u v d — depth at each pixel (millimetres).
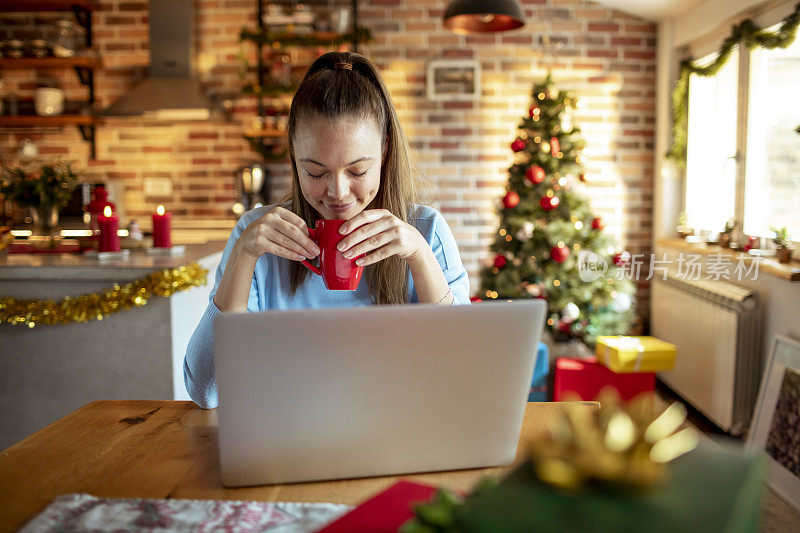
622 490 440
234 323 651
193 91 4062
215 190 4328
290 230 952
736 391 2820
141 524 643
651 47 4090
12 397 2338
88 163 4344
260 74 4172
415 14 4129
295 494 711
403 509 579
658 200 4066
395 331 682
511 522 424
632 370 2857
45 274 2215
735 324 2799
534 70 4121
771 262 2707
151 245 2688
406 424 725
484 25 3303
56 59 4031
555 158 3439
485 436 752
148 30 4238
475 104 4156
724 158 3510
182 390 2396
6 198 2807
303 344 670
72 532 627
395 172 1203
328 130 991
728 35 3324
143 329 2277
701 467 484
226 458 714
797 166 2750
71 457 821
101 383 2305
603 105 4125
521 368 729
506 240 3467
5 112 4152
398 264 1191
